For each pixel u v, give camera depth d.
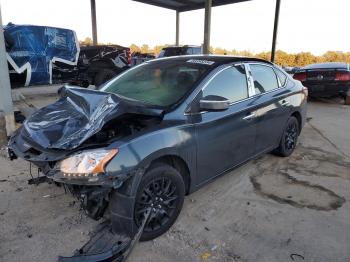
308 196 3.90
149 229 2.94
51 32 10.05
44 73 10.01
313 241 3.02
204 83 3.42
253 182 4.25
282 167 4.79
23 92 11.27
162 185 2.96
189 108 3.21
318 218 3.41
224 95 3.62
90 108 2.96
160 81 3.65
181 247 2.88
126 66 12.27
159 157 2.91
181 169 3.22
